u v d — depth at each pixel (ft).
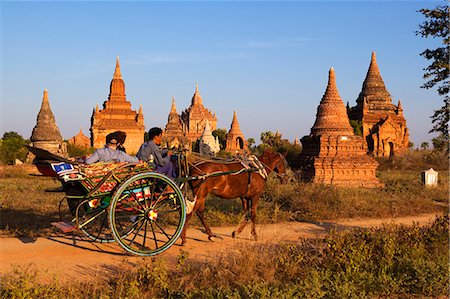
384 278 21.68
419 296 21.08
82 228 26.05
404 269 23.48
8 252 26.99
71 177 23.90
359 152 80.89
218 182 30.09
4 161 116.67
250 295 19.13
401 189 61.72
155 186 26.94
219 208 43.37
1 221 35.50
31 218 36.94
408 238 27.91
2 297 18.33
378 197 52.01
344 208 44.29
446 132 42.06
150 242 29.78
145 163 26.22
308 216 41.96
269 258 23.94
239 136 228.84
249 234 33.96
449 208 48.70
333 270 23.32
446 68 40.91
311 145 83.30
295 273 22.82
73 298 18.84
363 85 198.29
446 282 21.70
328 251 24.99
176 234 26.89
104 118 209.67
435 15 41.47
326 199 45.91
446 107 41.70
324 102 84.28
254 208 32.37
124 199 25.89
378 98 191.83
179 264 22.04
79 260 25.38
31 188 61.77
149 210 26.05
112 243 29.58
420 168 138.51
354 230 30.12
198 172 29.30
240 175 31.01
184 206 27.20
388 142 180.96
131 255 26.55
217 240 31.35
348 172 78.18
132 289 19.16
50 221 35.81
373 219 42.52
